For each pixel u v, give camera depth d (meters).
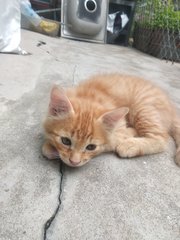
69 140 0.21
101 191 0.20
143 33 0.81
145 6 0.81
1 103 0.29
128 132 0.26
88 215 0.18
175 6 0.82
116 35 0.85
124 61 0.61
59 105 0.21
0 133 0.24
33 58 0.47
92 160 0.23
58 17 0.82
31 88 0.34
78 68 0.47
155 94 0.29
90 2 0.74
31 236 0.16
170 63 0.70
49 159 0.22
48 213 0.17
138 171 0.23
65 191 0.19
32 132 0.25
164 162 0.25
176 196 0.21
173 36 0.73
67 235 0.16
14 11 0.44
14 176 0.20
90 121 0.21
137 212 0.19
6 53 0.46
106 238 0.16
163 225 0.18
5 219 0.17
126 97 0.27
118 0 0.82
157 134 0.27
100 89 0.27
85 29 0.77
